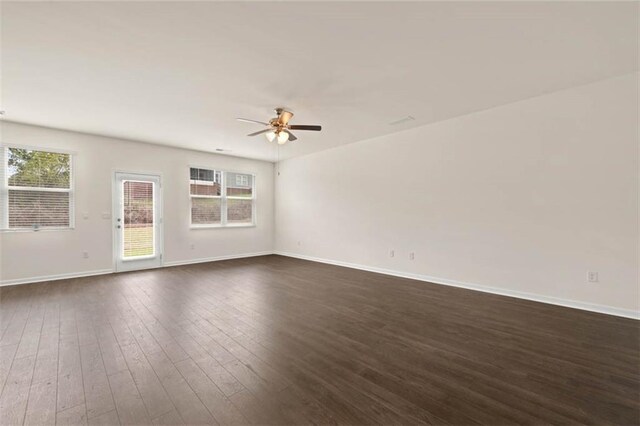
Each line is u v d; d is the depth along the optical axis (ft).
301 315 10.62
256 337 8.77
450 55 8.54
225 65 8.96
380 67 9.18
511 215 12.63
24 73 9.37
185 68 9.12
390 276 16.81
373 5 6.43
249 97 11.36
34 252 14.88
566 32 7.49
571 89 11.01
